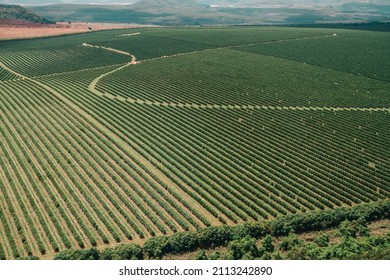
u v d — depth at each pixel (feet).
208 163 293.84
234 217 231.30
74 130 347.77
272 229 209.36
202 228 217.15
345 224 212.64
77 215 229.04
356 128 364.58
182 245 197.98
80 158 300.40
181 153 310.65
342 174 284.20
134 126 359.87
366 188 265.54
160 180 268.41
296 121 379.35
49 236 210.38
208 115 390.01
